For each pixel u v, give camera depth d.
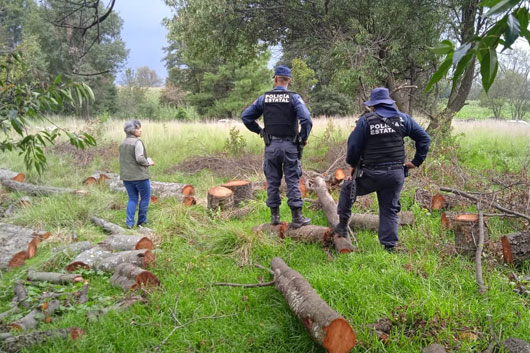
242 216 5.72
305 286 3.11
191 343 2.91
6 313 3.28
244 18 10.71
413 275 3.71
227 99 30.36
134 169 5.57
